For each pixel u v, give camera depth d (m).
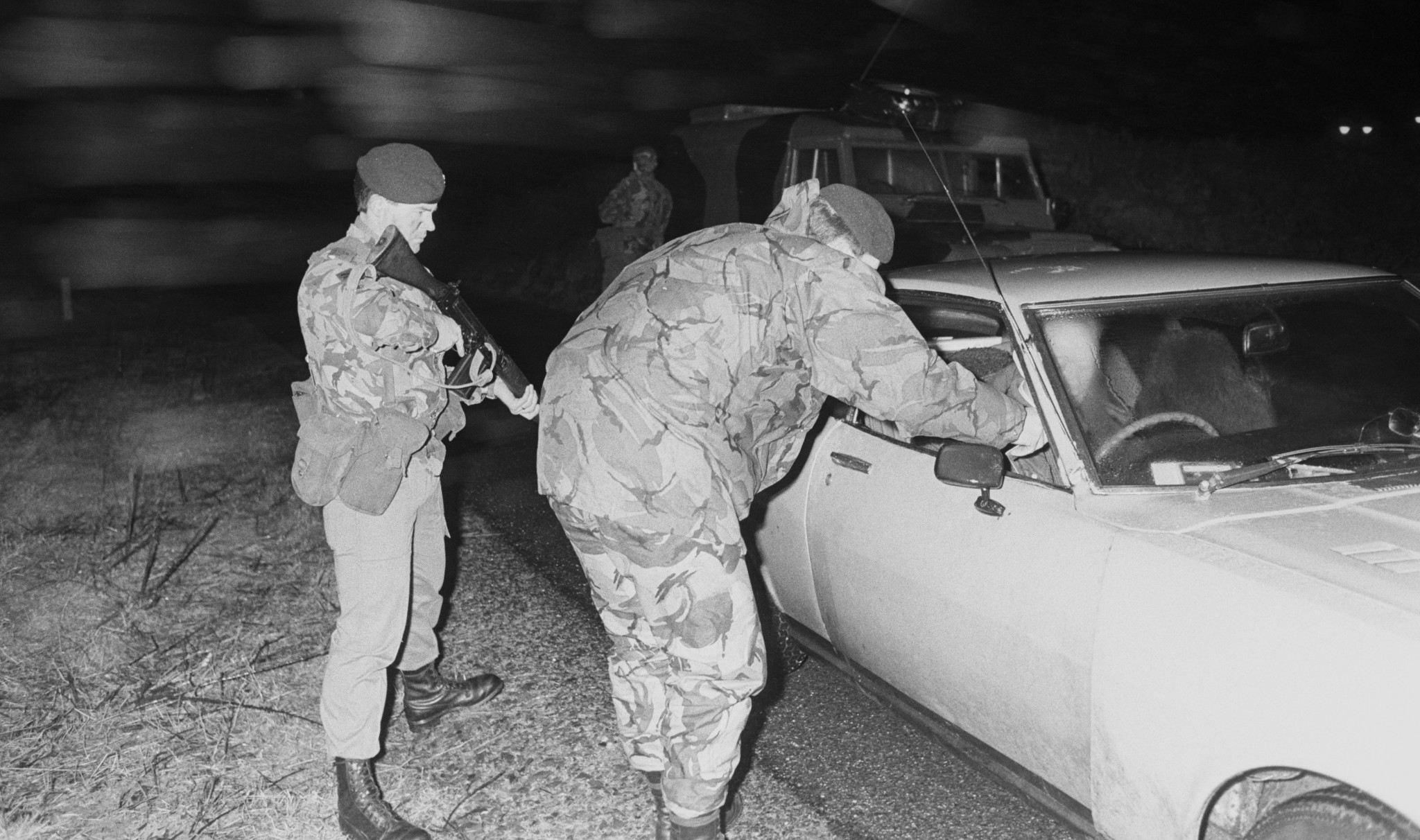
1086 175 14.66
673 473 2.56
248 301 15.36
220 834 3.16
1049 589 2.70
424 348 2.85
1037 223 8.50
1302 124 16.53
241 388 8.68
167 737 3.67
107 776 3.44
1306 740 2.11
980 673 2.94
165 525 5.56
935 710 3.23
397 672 4.14
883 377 2.53
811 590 3.66
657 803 2.98
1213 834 2.44
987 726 3.00
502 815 3.28
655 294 2.61
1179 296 3.34
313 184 27.11
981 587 2.89
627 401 2.56
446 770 3.52
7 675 4.06
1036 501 2.89
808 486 3.62
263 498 5.97
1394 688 2.03
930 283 3.64
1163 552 2.53
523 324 12.37
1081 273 3.48
